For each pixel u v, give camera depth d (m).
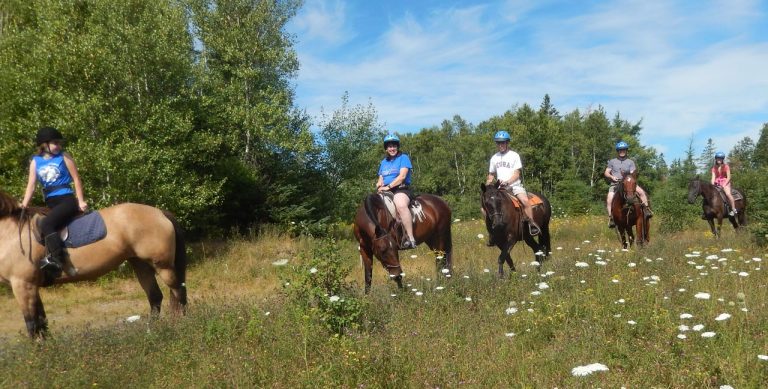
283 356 5.43
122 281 12.87
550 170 58.69
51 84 14.51
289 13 22.34
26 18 19.39
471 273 8.73
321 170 22.38
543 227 11.09
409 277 9.45
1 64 15.19
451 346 5.69
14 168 14.77
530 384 4.57
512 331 6.03
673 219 18.97
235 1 21.66
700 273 7.96
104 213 7.29
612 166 13.67
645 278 7.43
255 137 21.05
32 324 6.94
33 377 5.08
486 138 70.38
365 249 8.70
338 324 6.09
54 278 7.08
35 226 6.95
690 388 4.27
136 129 14.62
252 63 21.83
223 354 5.54
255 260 14.83
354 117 22.91
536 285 7.86
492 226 9.59
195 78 17.98
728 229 19.53
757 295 6.80
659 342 5.09
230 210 19.33
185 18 20.88
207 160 18.09
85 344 6.03
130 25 14.90
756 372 4.39
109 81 14.41
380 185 9.17
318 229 19.58
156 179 14.45
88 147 13.31
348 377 4.79
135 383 5.11
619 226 13.03
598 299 6.73
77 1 15.24
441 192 76.69
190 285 12.52
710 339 5.02
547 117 60.88
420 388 4.71
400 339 5.70
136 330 6.56
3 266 6.84
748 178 27.91
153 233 7.39
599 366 3.90
